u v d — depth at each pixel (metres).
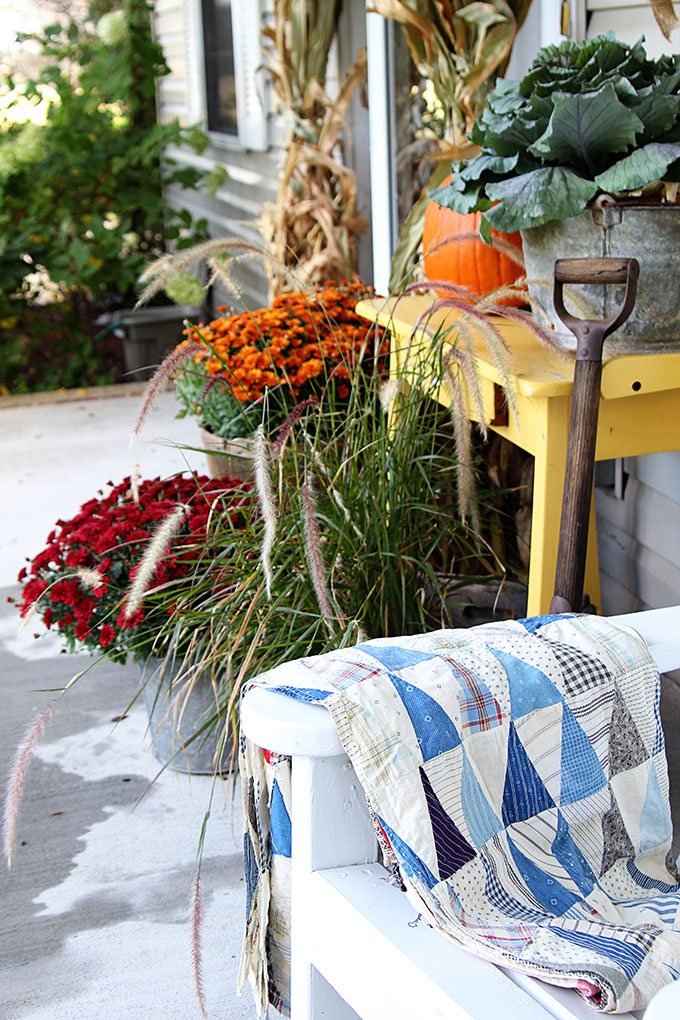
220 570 1.80
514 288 2.04
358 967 1.00
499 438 2.27
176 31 6.72
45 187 5.97
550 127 1.51
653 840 1.15
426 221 2.42
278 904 1.16
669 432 1.69
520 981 0.92
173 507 2.02
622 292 1.54
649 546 2.42
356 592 1.69
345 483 1.73
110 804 2.04
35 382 6.04
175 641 1.71
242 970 1.16
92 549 1.95
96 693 2.51
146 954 1.64
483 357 1.74
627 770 1.13
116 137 6.19
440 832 1.01
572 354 1.56
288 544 1.67
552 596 1.68
